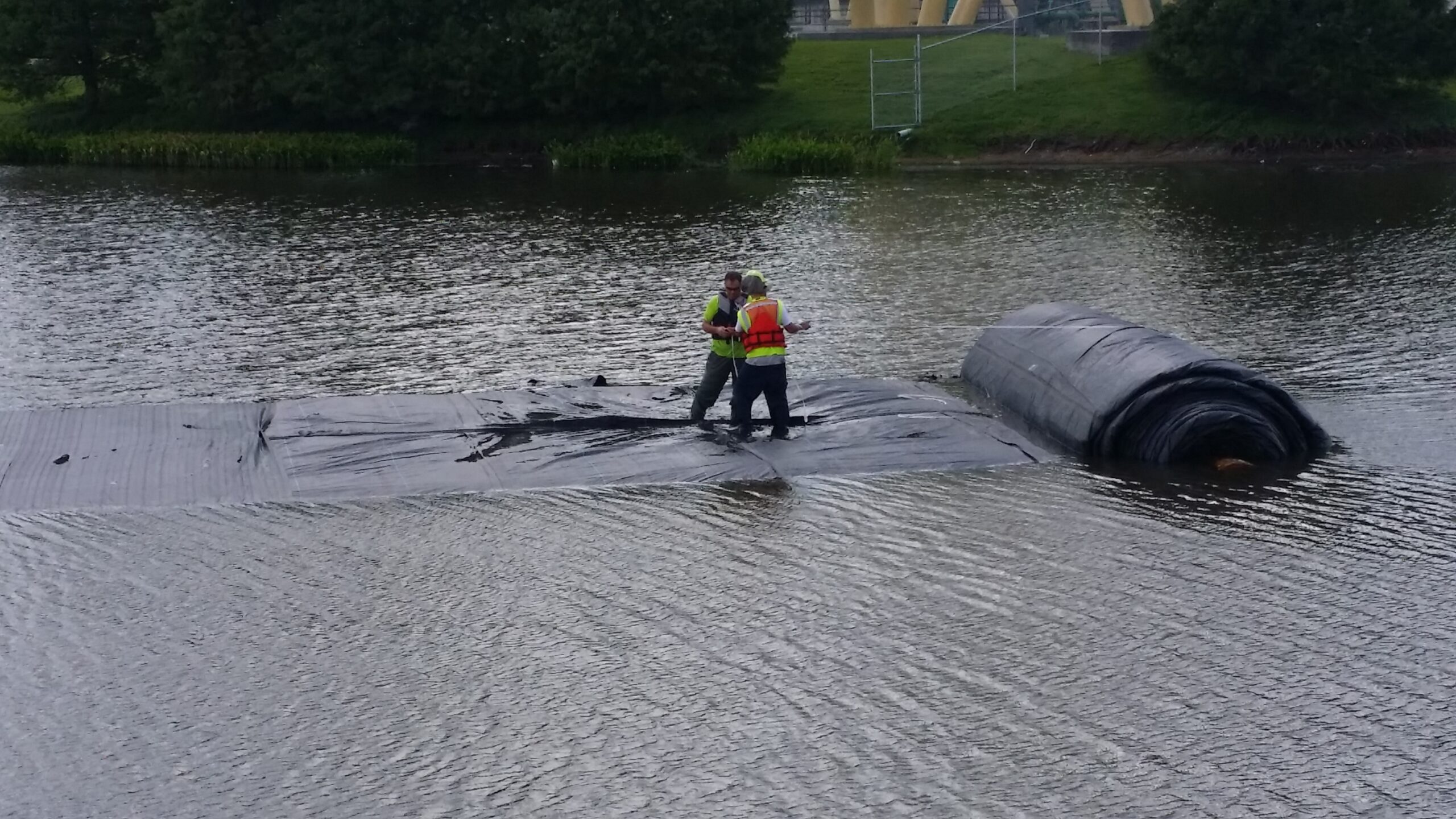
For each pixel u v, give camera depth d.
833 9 77.81
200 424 14.47
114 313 21.72
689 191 38.53
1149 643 9.76
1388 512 12.32
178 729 8.66
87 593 10.73
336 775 8.13
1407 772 8.07
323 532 12.02
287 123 52.22
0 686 9.23
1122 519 12.24
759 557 11.43
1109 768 8.13
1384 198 34.34
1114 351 14.69
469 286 24.06
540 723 8.71
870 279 24.34
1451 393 16.17
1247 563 11.20
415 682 9.27
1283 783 7.97
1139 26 57.78
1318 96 45.59
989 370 16.20
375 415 14.77
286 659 9.62
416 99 50.75
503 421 14.70
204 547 11.68
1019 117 46.91
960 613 10.29
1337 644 9.72
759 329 14.16
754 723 8.69
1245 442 13.80
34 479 13.02
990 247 27.73
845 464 13.68
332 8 50.59
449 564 11.33
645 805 7.79
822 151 43.12
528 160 48.47
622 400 15.44
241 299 22.92
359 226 31.94
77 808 7.81
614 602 10.55
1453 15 46.16
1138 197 35.38
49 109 55.06
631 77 49.25
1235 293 22.66
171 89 51.38
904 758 8.26
